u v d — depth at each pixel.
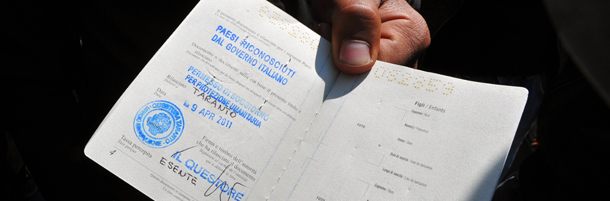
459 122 0.88
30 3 0.94
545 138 1.70
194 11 1.00
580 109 1.48
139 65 1.18
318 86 0.99
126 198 1.22
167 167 0.89
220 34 0.98
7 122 1.13
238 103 0.94
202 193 0.89
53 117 1.16
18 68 1.01
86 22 1.12
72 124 1.22
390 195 0.86
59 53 1.09
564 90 1.56
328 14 1.11
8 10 0.92
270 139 0.94
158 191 0.88
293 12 1.21
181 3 1.11
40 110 1.13
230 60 0.97
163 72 0.94
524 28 1.60
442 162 0.86
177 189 0.88
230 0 1.02
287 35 1.02
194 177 0.89
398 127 0.92
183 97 0.93
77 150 1.20
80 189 1.23
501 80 1.94
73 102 1.24
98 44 1.17
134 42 1.15
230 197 0.90
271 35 1.01
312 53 1.02
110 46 1.16
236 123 0.93
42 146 1.17
